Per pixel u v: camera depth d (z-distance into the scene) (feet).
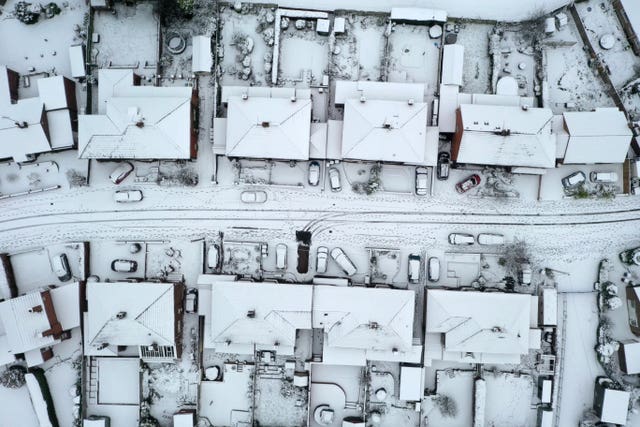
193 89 121.60
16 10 123.13
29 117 118.73
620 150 117.60
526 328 115.65
